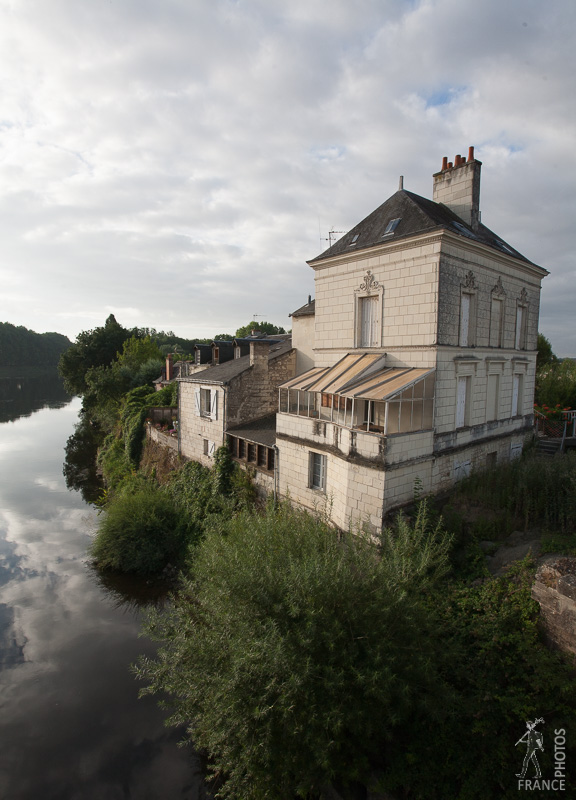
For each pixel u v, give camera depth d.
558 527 13.05
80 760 11.27
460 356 16.38
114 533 20.05
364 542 10.44
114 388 48.97
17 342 154.50
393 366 16.55
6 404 82.69
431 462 15.52
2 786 10.62
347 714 7.79
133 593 18.39
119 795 10.44
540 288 21.80
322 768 8.52
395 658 8.02
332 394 15.89
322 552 10.44
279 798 8.68
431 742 8.90
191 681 9.18
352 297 18.00
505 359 19.33
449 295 15.47
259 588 8.53
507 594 10.85
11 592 18.59
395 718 8.08
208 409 24.78
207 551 11.05
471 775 8.40
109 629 16.17
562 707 8.52
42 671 14.14
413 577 9.80
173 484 24.94
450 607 10.98
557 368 31.58
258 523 11.51
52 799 10.34
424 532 13.52
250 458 21.27
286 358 24.42
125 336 65.38
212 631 9.34
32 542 23.55
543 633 9.89
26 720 12.38
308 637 7.92
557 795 7.85
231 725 8.28
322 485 16.88
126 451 34.56
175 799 10.35
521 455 20.22
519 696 8.89
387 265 16.50
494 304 18.41
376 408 15.75
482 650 9.73
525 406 21.66
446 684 8.90
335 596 8.45
